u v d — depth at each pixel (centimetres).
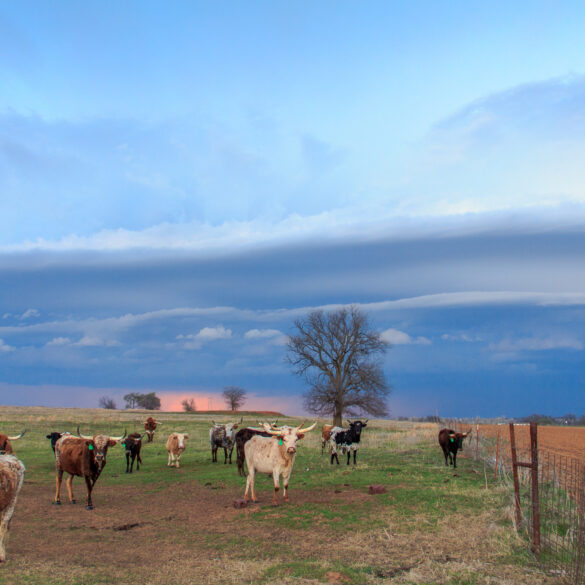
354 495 1444
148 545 1080
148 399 13350
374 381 5594
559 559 930
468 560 948
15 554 1012
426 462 2173
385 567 921
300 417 8431
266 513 1295
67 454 1494
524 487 1427
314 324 5700
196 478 1958
